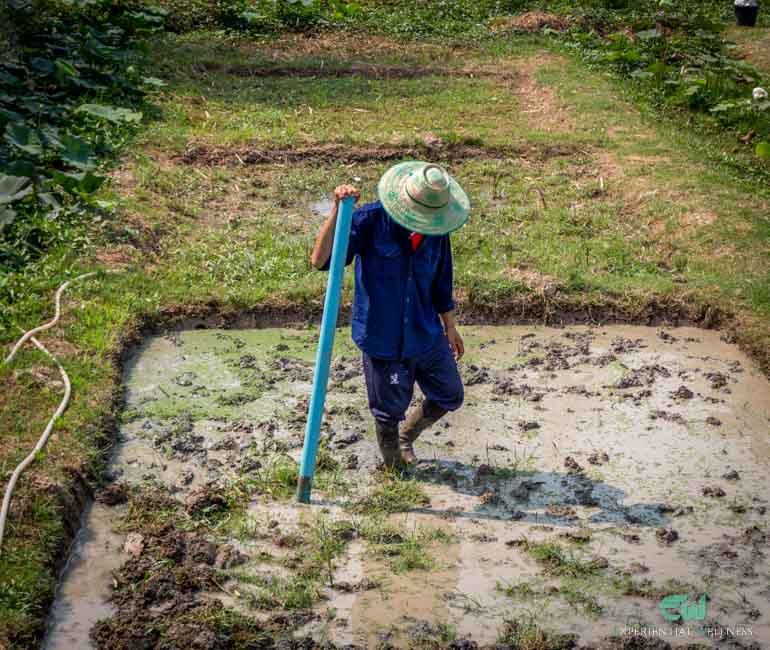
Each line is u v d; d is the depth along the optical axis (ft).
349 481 18.39
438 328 17.48
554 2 62.13
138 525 16.80
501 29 57.52
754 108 43.32
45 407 19.02
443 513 17.63
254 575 15.90
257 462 18.71
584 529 17.31
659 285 25.93
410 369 17.40
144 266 26.03
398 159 35.94
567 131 39.14
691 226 29.78
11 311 22.22
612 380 22.45
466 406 21.20
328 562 16.17
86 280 24.43
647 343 24.34
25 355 20.66
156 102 39.70
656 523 17.53
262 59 48.32
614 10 61.82
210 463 18.69
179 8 53.93
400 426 20.02
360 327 17.08
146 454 18.92
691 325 25.25
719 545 16.99
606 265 27.30
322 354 16.71
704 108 44.80
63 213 27.22
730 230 29.27
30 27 41.47
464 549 16.71
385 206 16.03
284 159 35.32
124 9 48.88
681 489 18.56
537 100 44.21
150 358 22.58
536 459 19.38
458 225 16.16
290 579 15.85
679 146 37.76
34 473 16.83
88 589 15.38
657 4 63.00
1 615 13.97
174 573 15.67
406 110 41.75
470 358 23.25
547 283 25.66
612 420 20.83
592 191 33.17
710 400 21.72
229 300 24.50
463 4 61.46
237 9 54.29
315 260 16.74
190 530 16.84
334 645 14.53
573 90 44.88
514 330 24.84
